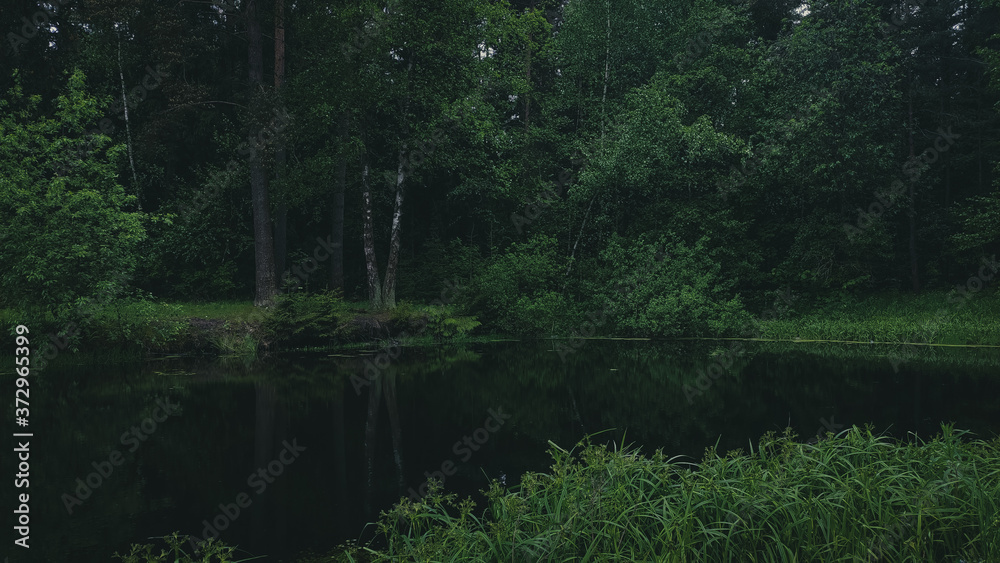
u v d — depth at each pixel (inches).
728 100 920.9
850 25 813.9
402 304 759.1
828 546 145.4
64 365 563.8
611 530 147.6
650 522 156.9
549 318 805.9
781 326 788.0
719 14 879.7
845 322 778.8
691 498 155.0
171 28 685.9
